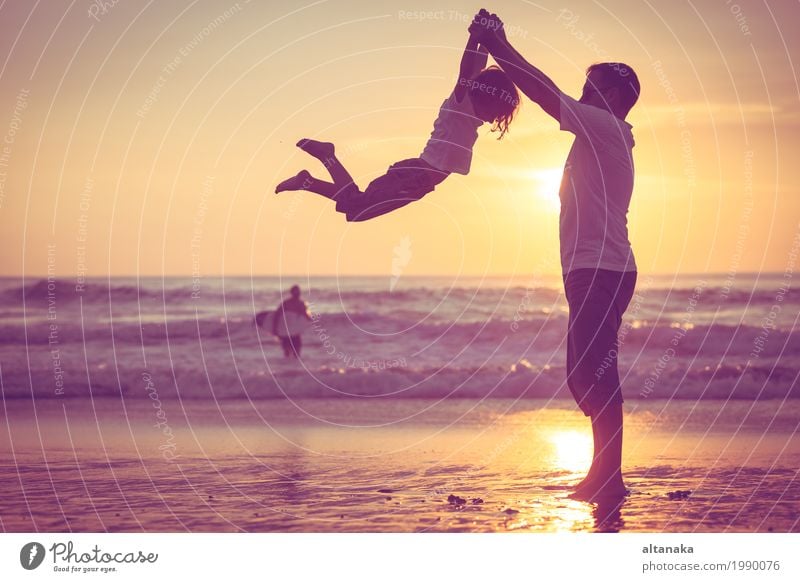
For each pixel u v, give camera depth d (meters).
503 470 6.00
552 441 7.48
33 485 5.41
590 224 4.86
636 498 4.97
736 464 6.18
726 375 12.33
